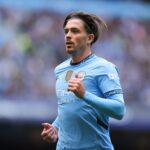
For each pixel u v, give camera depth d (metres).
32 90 42.19
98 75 17.27
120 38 46.44
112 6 47.06
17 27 43.50
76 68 17.69
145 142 49.88
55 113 42.22
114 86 17.09
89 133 17.33
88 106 17.20
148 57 46.47
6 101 41.38
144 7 47.84
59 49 44.16
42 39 43.81
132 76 45.72
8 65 42.06
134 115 44.03
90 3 46.47
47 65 43.41
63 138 17.59
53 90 42.81
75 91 16.11
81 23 17.62
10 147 50.00
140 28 47.34
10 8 43.75
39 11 44.50
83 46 17.66
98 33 17.97
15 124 42.22
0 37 42.75
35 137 48.09
